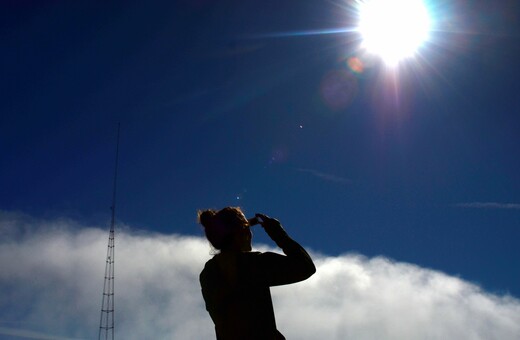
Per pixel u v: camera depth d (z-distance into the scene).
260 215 2.33
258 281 2.14
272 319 2.12
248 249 2.29
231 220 2.26
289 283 2.17
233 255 2.20
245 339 2.08
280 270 2.14
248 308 2.11
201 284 2.31
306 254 2.19
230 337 2.11
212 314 2.21
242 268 2.16
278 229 2.26
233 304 2.13
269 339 2.08
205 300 2.27
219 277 2.21
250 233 2.29
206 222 2.30
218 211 2.32
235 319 2.11
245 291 2.14
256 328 2.09
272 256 2.18
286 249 2.20
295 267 2.15
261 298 2.13
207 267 2.29
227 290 2.15
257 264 2.16
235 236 2.26
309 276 2.17
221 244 2.26
